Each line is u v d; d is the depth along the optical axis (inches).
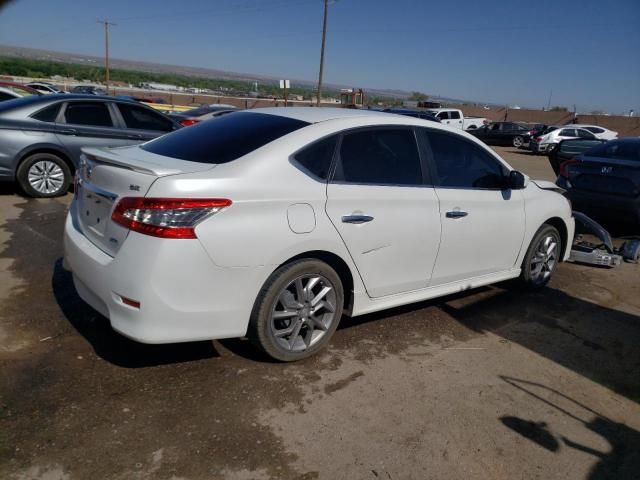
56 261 185.8
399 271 142.1
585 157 277.0
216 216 107.0
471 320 164.9
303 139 124.6
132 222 105.0
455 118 1211.9
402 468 96.6
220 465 93.4
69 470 89.4
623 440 110.7
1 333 131.7
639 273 229.9
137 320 106.1
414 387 123.4
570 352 148.4
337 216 124.4
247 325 117.4
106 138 293.6
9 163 270.2
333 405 113.4
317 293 129.0
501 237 169.3
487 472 97.7
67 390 110.7
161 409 107.1
